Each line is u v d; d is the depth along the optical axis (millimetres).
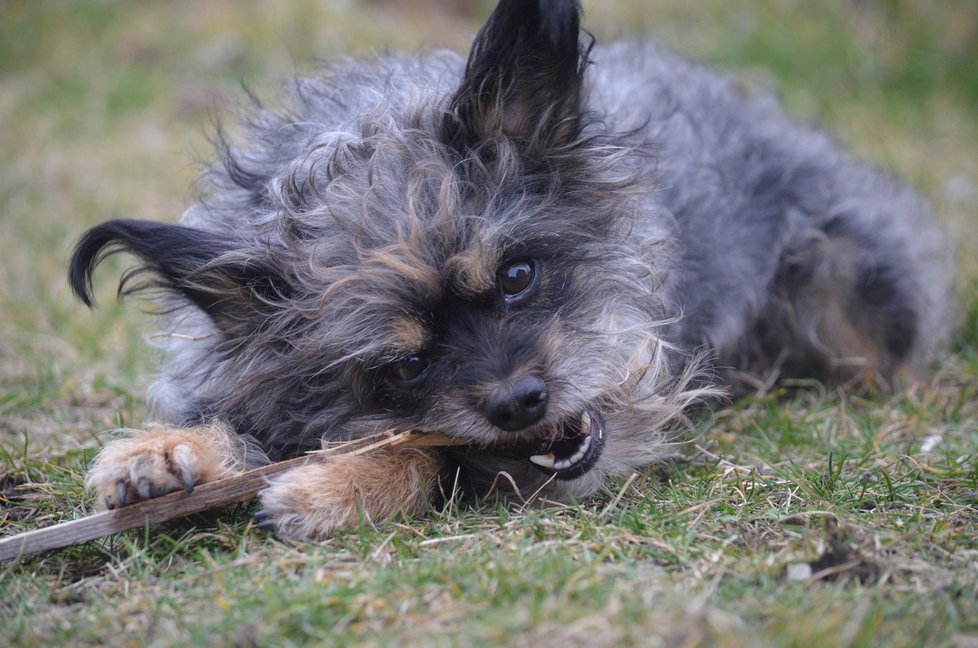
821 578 3934
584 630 3436
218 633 3693
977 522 4574
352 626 3680
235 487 4664
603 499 5027
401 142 4875
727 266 6617
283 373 5043
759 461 5418
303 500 4602
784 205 7168
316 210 4848
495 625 3500
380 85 5691
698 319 6359
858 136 12094
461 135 4949
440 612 3713
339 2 15867
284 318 4957
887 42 14117
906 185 8297
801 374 7355
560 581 3801
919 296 7391
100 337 7906
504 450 5098
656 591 3730
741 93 8070
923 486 4992
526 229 4875
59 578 4355
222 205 5543
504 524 4547
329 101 5711
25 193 11188
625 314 5328
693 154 6660
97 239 4762
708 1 15453
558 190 5055
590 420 5121
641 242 5457
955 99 13094
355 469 4781
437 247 4684
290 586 4012
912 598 3723
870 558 4004
